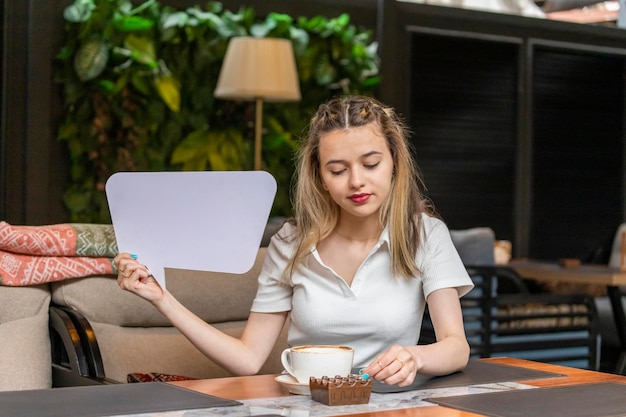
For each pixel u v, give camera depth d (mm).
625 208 7699
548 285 6020
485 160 7094
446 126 6926
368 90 6449
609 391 1675
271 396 1619
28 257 2809
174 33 5699
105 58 5371
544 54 7348
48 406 1500
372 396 1627
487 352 4176
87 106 5457
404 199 2023
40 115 5320
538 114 7344
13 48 5246
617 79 7668
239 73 5648
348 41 6285
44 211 5340
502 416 1450
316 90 6301
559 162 7445
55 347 2857
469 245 4348
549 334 4375
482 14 6969
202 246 1806
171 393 1622
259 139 5797
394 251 2031
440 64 6883
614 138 7688
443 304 2031
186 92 5855
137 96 5605
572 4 6879
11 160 5258
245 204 1767
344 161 1855
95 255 2881
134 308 2900
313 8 6266
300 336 2088
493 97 7105
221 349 2006
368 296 2049
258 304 2143
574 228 7523
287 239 2146
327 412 1478
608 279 4746
